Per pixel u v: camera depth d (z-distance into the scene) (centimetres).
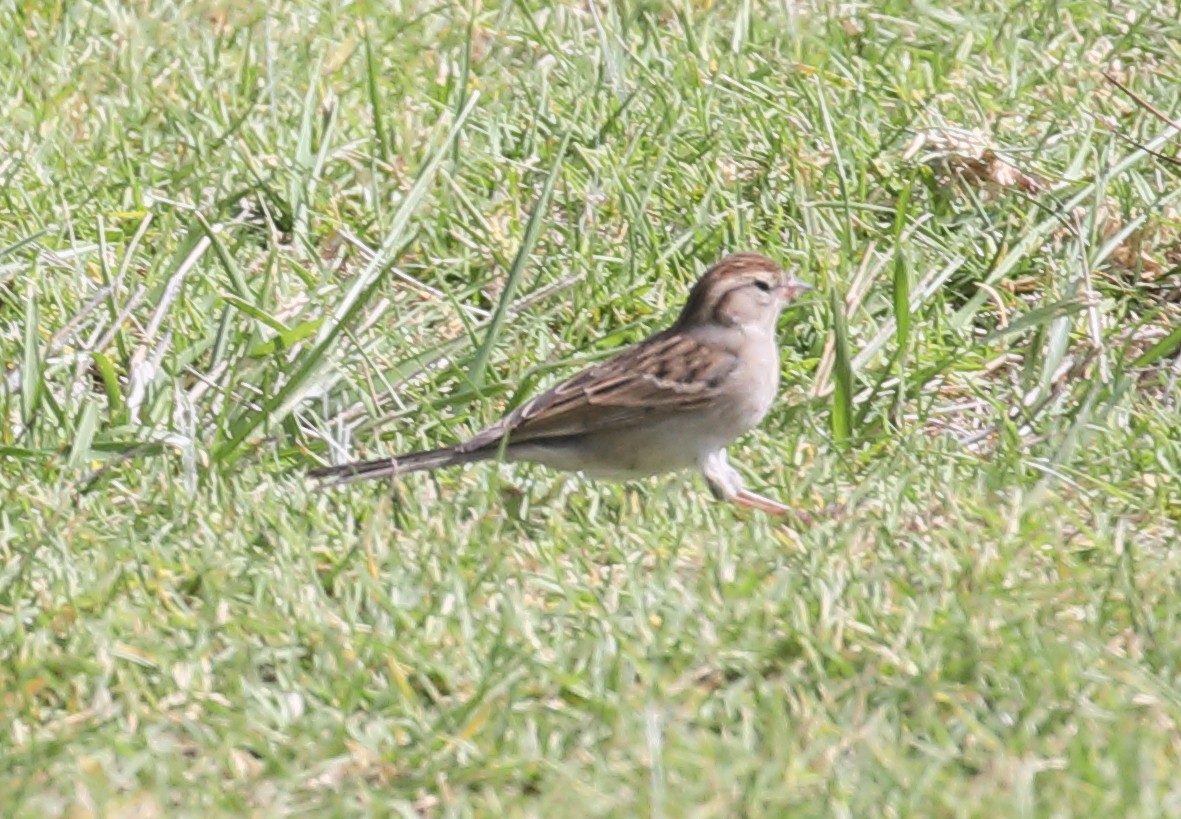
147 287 1346
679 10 1705
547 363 1273
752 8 1797
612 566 1042
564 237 1438
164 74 1691
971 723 870
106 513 1107
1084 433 1200
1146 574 1014
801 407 1241
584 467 1134
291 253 1434
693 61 1642
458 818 828
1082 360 1284
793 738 867
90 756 869
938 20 1789
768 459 1196
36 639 944
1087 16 1798
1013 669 920
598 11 1764
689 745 859
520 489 1134
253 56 1727
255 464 1177
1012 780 828
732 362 1123
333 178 1520
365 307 1330
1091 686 904
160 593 998
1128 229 1381
